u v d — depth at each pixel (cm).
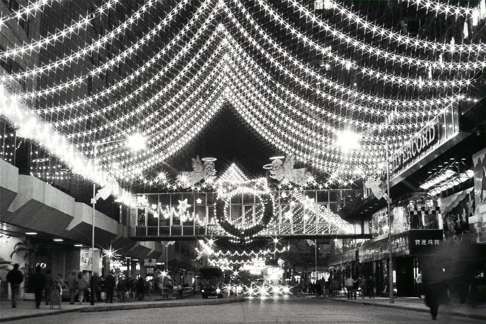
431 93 4634
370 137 5275
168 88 4097
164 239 8056
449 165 4375
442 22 4481
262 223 6159
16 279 3522
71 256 6956
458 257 1620
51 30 5353
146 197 8319
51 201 4806
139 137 4862
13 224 4519
